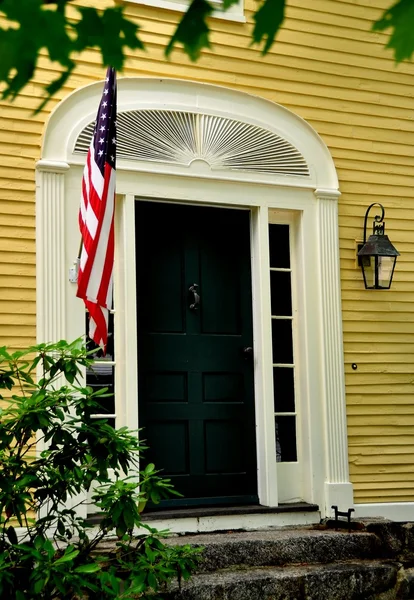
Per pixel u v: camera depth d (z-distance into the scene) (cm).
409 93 732
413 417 703
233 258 667
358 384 686
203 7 236
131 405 601
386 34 725
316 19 701
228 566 562
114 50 242
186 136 644
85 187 534
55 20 229
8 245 579
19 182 587
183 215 654
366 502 677
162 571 446
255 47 675
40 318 581
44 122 599
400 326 707
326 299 681
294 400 677
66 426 475
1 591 415
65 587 432
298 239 687
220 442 645
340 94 705
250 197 662
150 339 632
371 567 570
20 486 437
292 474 664
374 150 714
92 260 518
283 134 679
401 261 715
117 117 621
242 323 662
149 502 610
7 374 464
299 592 544
